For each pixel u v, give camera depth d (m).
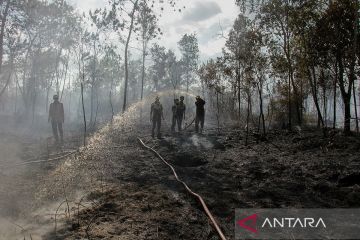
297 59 18.36
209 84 21.62
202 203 6.97
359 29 15.45
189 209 6.94
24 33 30.73
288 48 18.52
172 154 11.99
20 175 9.20
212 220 6.18
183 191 8.07
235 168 10.29
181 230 5.98
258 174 9.38
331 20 15.59
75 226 5.98
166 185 8.55
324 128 14.82
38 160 11.15
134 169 10.15
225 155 12.12
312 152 11.91
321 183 8.21
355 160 10.05
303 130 18.06
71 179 8.77
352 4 15.01
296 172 9.38
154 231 5.88
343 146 12.33
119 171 9.83
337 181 8.36
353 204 7.04
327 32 15.69
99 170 9.80
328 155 11.13
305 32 16.77
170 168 10.14
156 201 7.30
